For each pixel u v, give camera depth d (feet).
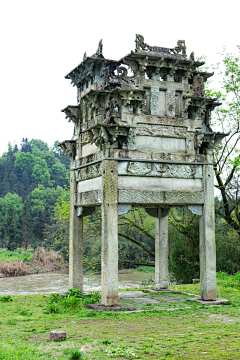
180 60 49.98
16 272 196.75
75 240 56.24
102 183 46.21
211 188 50.83
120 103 47.62
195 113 52.13
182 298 53.42
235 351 26.55
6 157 527.40
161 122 49.16
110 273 44.60
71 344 29.27
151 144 48.83
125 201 46.14
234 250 97.81
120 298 53.62
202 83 53.06
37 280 163.22
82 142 55.36
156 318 39.32
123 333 32.73
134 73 49.08
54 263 227.61
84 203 52.70
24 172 473.26
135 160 47.03
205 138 51.83
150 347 28.04
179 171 49.52
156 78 49.83
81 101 56.65
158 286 62.08
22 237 289.74
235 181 89.40
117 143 47.50
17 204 384.27
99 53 52.70
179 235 102.89
